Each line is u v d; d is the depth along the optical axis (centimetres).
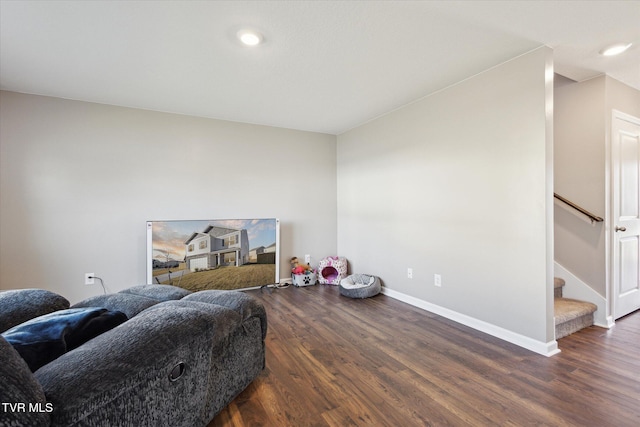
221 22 192
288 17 187
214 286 371
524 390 183
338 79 277
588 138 283
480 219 269
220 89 300
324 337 262
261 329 199
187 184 378
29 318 158
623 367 207
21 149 304
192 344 131
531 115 230
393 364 215
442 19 190
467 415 162
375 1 173
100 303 179
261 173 423
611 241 279
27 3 172
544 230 225
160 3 173
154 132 360
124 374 102
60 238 319
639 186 309
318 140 464
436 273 314
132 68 254
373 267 406
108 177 339
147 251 333
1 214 298
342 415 163
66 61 242
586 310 268
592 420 157
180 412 127
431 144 315
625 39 215
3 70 257
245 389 186
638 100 305
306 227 457
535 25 197
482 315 270
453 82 285
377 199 395
